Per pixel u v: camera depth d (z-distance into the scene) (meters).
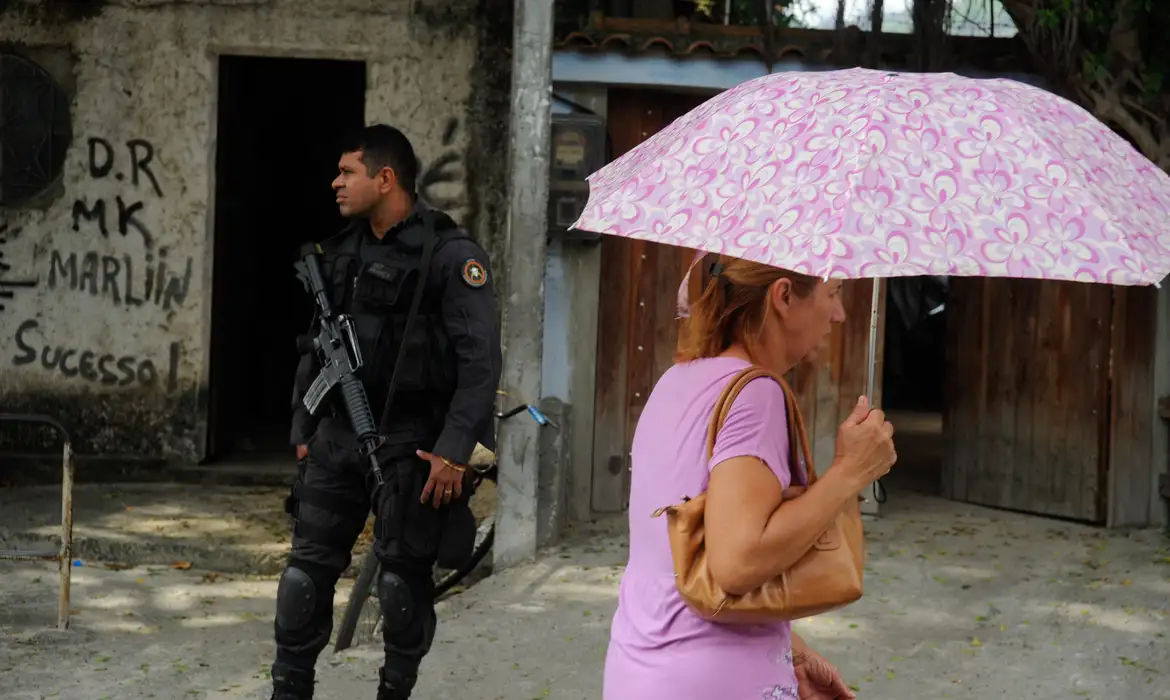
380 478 3.96
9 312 8.51
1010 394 7.82
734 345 2.34
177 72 8.38
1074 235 2.01
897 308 15.04
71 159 8.44
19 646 5.43
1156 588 6.04
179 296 8.45
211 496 8.11
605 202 2.39
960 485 8.09
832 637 5.41
